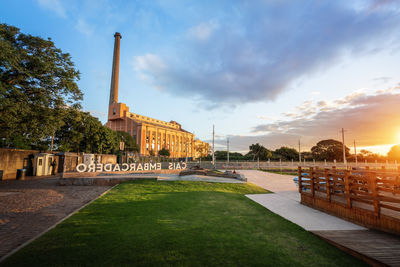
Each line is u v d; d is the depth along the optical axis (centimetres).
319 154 9169
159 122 11306
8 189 1342
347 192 804
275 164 5625
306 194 1068
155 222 680
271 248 513
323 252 506
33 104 1324
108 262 416
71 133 3075
